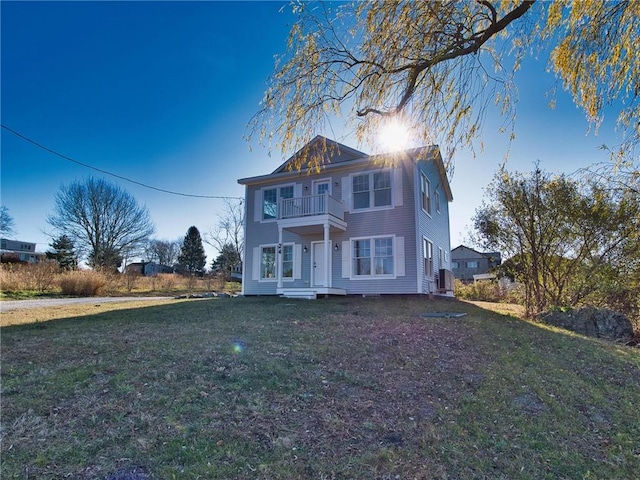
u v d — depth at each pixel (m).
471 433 3.40
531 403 4.08
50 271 19.55
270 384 4.20
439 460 2.95
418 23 4.27
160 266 52.94
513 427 3.54
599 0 4.03
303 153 5.89
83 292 18.91
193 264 53.78
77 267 24.03
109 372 4.41
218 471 2.63
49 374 4.31
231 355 5.18
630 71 4.24
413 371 4.87
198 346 5.62
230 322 7.85
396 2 4.34
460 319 8.45
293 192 15.94
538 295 10.52
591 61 4.33
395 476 2.71
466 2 4.15
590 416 3.85
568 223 10.10
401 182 14.05
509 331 7.34
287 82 5.04
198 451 2.87
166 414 3.43
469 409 3.86
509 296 15.89
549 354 5.85
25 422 3.21
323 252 15.12
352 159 14.84
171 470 2.61
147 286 26.00
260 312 9.48
